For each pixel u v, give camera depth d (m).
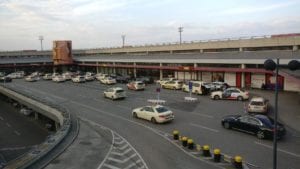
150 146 21.94
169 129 26.58
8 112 52.81
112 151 20.88
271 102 37.56
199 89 45.59
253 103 31.80
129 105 38.75
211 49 64.69
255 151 20.38
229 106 36.16
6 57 109.12
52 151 20.55
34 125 43.56
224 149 20.92
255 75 49.44
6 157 30.22
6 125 44.16
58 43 99.56
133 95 46.91
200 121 29.20
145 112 29.88
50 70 104.81
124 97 43.88
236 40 58.53
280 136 22.59
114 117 32.00
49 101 40.00
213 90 46.12
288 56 43.91
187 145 21.62
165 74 66.94
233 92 40.28
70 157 19.70
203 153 19.77
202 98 42.66
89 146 21.98
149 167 17.95
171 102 39.78
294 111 32.50
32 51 115.62
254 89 48.75
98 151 20.88
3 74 88.12
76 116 32.19
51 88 59.56
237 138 23.48
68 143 22.44
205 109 34.69
